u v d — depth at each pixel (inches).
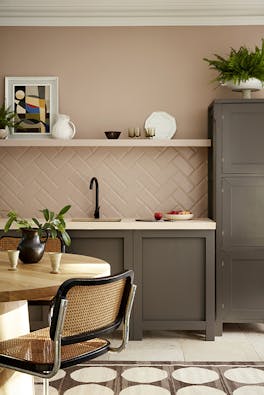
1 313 105.4
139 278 178.5
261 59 184.1
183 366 150.6
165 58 202.8
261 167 181.8
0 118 196.7
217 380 139.5
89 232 178.2
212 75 202.2
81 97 203.6
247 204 182.1
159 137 201.8
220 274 181.8
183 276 179.2
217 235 181.8
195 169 202.5
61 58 203.5
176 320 178.9
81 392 131.3
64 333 96.7
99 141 191.6
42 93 203.2
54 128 195.6
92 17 201.6
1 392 104.3
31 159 203.9
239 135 181.9
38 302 133.4
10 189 204.1
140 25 202.5
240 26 201.8
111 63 203.0
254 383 137.3
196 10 198.4
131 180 203.5
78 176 203.9
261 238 181.9
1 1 195.5
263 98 197.8
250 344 172.4
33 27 202.8
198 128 202.8
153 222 177.5
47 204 204.2
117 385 135.9
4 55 203.5
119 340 176.9
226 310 181.6
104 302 95.7
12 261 115.3
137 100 203.2
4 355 95.2
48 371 91.0
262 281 182.2
